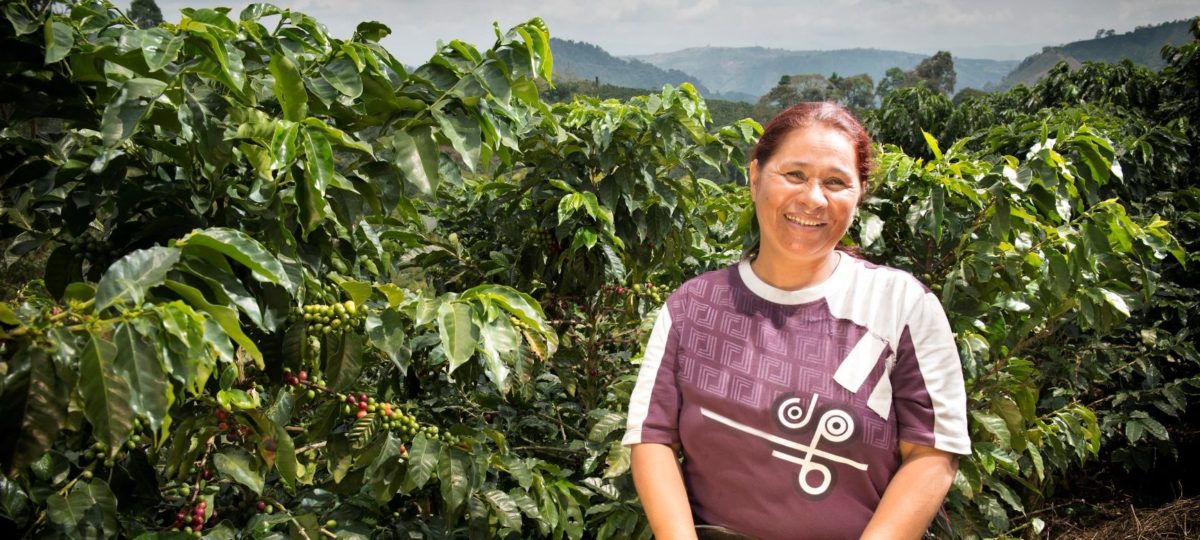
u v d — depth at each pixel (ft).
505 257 10.16
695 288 5.02
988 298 8.79
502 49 6.41
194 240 4.70
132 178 6.37
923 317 4.60
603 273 10.14
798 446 4.47
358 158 6.35
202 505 6.25
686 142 10.34
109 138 4.85
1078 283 8.79
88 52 5.44
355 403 6.68
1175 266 16.11
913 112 25.95
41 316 4.21
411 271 11.21
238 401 5.56
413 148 6.11
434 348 8.02
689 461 4.88
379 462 6.58
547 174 9.86
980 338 8.34
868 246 8.49
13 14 5.59
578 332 10.83
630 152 9.53
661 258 10.49
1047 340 12.89
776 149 4.74
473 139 6.11
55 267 6.21
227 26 5.89
